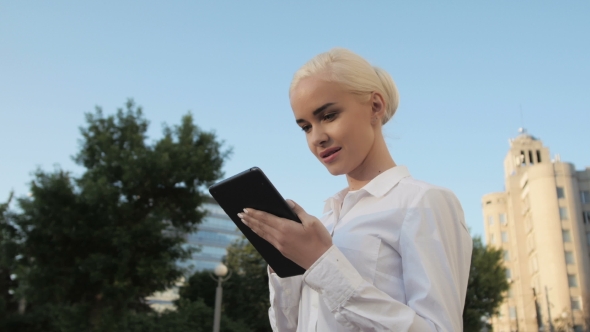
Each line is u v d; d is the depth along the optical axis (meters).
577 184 50.00
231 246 27.72
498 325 55.50
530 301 52.34
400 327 0.96
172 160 14.06
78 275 13.23
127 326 14.82
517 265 54.78
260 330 24.08
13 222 13.55
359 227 1.22
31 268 13.41
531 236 52.34
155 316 16.91
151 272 13.12
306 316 1.29
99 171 13.85
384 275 1.15
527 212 53.69
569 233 48.25
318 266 1.03
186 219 14.78
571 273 46.97
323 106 1.25
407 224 1.14
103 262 12.74
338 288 1.01
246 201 1.12
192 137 15.30
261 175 1.05
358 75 1.28
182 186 14.39
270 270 1.42
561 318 42.44
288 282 1.38
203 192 15.02
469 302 24.28
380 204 1.23
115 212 13.38
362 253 1.17
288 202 1.13
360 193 1.29
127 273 13.27
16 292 13.52
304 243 1.05
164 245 13.88
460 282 1.15
